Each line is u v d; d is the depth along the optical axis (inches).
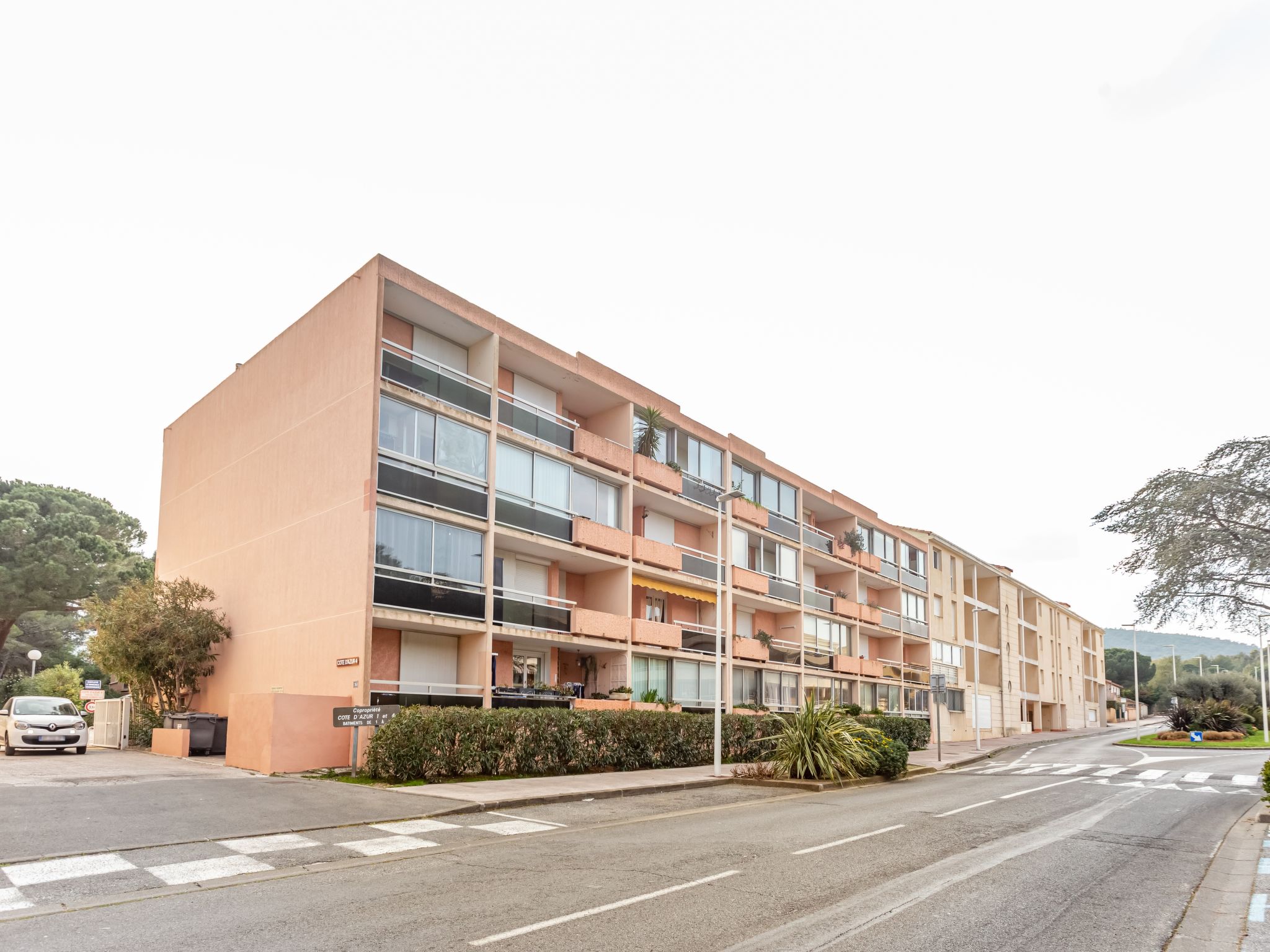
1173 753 1524.4
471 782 730.2
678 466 1302.9
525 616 999.6
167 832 460.1
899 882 386.0
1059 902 356.8
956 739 2162.9
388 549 856.9
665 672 1242.6
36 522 1729.8
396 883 367.2
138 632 1004.6
